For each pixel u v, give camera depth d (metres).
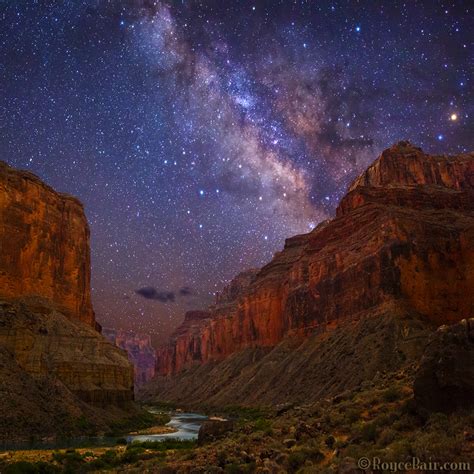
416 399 15.24
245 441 19.75
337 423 17.83
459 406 13.92
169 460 21.19
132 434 45.38
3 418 37.62
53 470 24.08
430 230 68.31
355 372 53.97
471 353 14.42
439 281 64.56
